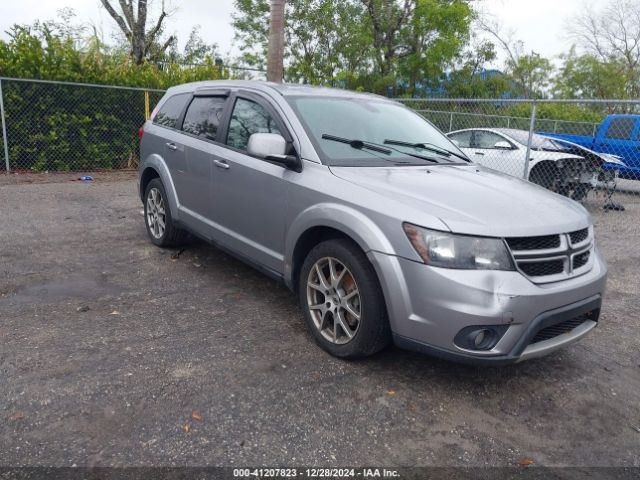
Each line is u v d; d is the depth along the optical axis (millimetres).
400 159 4113
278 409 2957
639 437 2947
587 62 36906
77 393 2988
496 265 2947
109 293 4566
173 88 6031
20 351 3432
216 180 4648
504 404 3178
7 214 7297
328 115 4246
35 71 11242
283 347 3701
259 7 28328
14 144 11312
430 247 2977
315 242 3848
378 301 3254
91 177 11234
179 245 5906
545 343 3182
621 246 7406
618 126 12398
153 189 5848
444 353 2986
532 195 3627
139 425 2740
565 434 2932
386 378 3365
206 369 3336
